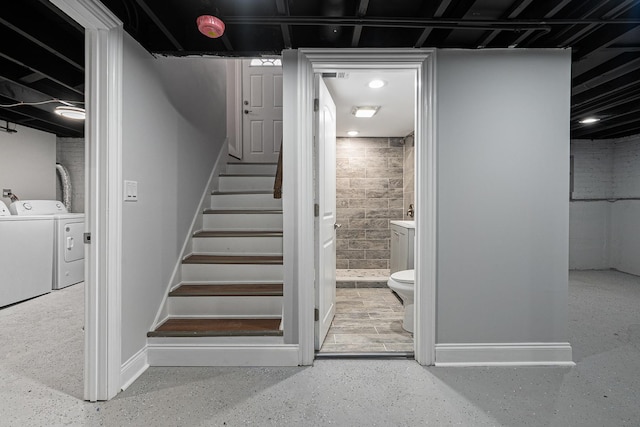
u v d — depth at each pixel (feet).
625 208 15.56
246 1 5.75
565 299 6.99
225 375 6.58
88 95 5.64
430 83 6.82
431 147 6.84
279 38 6.93
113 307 5.79
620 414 5.32
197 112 9.73
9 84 10.01
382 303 11.39
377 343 8.02
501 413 5.38
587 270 16.11
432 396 5.86
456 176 6.92
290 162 6.94
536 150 6.93
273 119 15.84
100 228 5.70
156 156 7.18
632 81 8.93
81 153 16.57
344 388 6.12
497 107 6.90
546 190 6.95
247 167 12.80
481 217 6.95
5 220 10.94
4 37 7.32
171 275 8.01
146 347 6.88
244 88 15.74
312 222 7.04
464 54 6.87
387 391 6.02
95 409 5.49
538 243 6.97
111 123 5.67
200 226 9.98
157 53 7.04
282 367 6.91
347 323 9.43
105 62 5.60
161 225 7.46
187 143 8.95
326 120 8.38
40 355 7.41
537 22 5.94
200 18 5.43
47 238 12.50
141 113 6.54
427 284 6.91
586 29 6.19
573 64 8.36
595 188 16.33
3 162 13.28
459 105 6.89
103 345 5.72
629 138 15.47
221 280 8.56
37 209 13.38
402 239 11.66
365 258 15.40
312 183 7.06
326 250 8.38
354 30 6.20
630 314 9.86
